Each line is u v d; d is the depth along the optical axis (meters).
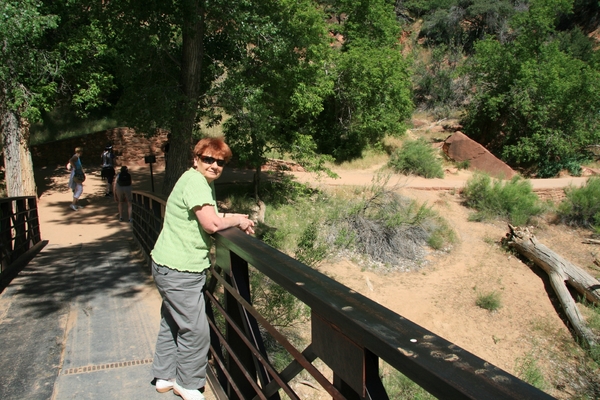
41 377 3.23
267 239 10.37
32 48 13.94
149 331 4.12
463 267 13.63
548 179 22.36
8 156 14.61
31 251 7.80
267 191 17.23
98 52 14.48
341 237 13.30
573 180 21.70
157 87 12.16
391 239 14.16
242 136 14.15
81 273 6.28
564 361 9.76
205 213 2.39
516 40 25.98
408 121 30.97
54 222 14.10
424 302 11.67
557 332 10.85
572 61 24.86
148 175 22.00
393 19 24.72
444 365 1.01
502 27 38.25
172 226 2.51
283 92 14.82
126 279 5.95
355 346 1.31
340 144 24.06
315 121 23.86
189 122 12.66
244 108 14.00
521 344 10.36
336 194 17.34
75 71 14.97
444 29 40.03
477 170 22.94
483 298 11.75
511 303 11.90
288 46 13.73
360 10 23.53
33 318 4.46
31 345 3.78
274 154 22.95
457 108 32.62
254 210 15.62
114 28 12.46
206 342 2.63
